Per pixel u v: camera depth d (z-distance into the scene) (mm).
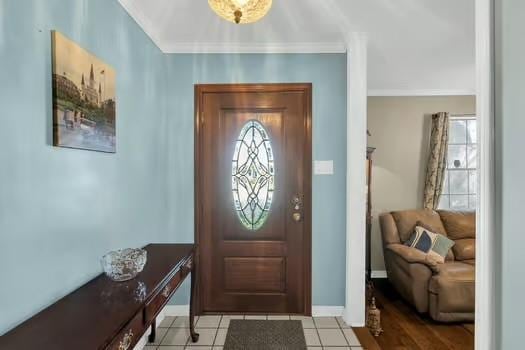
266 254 2818
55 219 1323
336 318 2730
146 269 1725
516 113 815
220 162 2814
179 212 2793
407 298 2998
